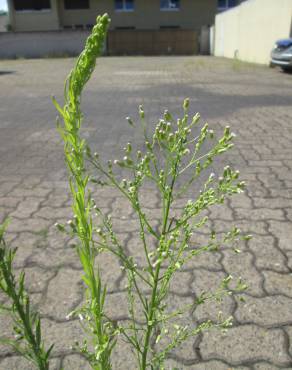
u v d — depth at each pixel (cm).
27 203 349
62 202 351
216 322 198
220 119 701
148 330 113
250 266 248
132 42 3247
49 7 3462
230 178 101
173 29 3225
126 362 172
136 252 264
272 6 1823
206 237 284
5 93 1094
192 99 938
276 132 603
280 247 271
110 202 345
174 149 102
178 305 211
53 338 189
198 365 173
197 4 3459
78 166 89
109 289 224
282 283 230
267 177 409
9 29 3562
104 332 107
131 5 3462
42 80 1433
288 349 182
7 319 203
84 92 1070
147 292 221
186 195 360
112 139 562
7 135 598
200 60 2466
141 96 993
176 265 100
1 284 90
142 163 105
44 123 679
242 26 2347
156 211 328
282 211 329
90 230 95
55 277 238
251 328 195
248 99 934
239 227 300
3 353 181
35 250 268
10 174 425
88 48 79
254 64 2048
